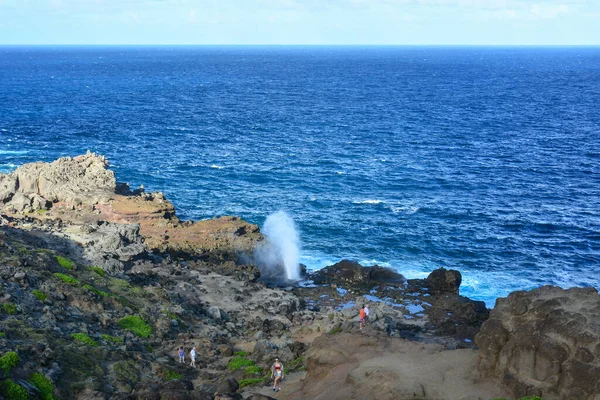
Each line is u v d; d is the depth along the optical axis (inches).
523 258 3166.8
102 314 1982.0
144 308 2174.0
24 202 3142.2
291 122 7007.9
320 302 2600.9
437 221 3656.5
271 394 1600.6
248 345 2031.3
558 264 3102.9
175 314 2182.6
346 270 2896.2
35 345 1583.4
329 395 1496.1
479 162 5068.9
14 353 1473.9
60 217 3019.2
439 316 2427.4
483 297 2755.9
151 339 1963.6
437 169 4832.7
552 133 6358.3
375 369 1541.6
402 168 4857.3
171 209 3142.2
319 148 5570.9
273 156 5221.5
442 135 6264.8
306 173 4675.2
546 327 1430.9
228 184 4375.0
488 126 6806.1
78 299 2009.1
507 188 4328.3
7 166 4726.9
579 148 5610.2
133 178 4483.3
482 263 3102.9
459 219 3690.9
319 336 1941.4
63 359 1601.9
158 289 2364.7
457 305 2472.9
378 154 5344.5
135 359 1756.9
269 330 2209.6
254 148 5541.3
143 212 3041.3
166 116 7347.4
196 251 2940.5
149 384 1510.8
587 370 1318.9
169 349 1923.0
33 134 5994.1
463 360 1594.5
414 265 3070.9
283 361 1862.7
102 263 2466.8
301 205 3919.8
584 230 3531.0
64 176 3368.6
